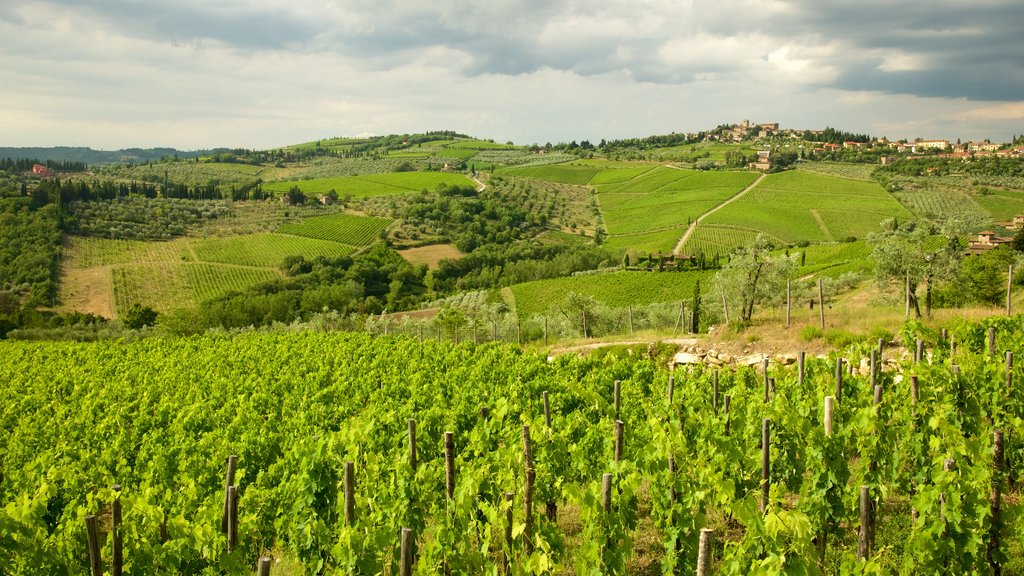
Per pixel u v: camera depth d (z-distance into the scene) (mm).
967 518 7418
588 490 8383
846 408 10734
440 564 8141
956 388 10977
